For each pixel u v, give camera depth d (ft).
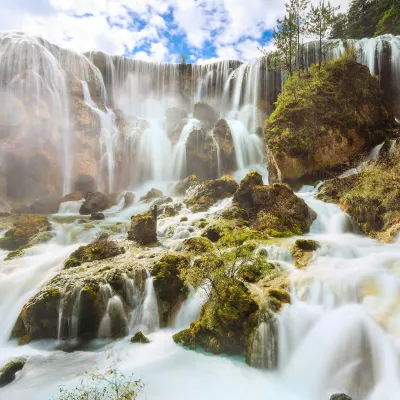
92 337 28.43
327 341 20.66
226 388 19.90
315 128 60.39
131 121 104.17
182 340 25.36
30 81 79.36
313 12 80.94
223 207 52.75
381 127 67.87
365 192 45.65
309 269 29.14
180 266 32.50
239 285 25.30
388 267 28.37
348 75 69.26
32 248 44.91
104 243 40.27
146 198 73.87
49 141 78.69
